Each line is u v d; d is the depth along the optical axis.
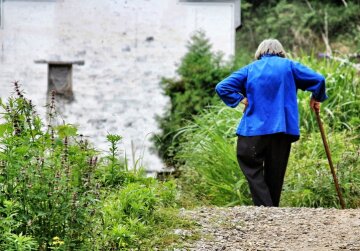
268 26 46.16
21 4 25.33
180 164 18.41
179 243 10.39
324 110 19.58
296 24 45.50
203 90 24.05
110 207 10.79
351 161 16.42
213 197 15.86
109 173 12.11
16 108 9.76
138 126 25.17
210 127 18.44
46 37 25.36
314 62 22.05
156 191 12.11
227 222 11.43
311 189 15.72
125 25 25.47
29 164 9.37
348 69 21.19
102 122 25.31
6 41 25.28
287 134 14.25
